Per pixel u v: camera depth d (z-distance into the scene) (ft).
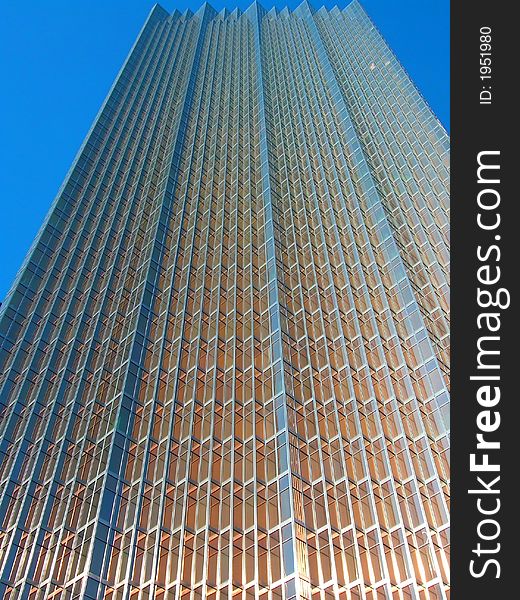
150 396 214.48
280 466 180.55
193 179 340.80
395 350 232.32
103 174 345.10
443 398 208.44
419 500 176.14
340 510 172.65
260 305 251.19
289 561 152.25
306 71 473.67
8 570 164.76
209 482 180.04
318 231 300.20
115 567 162.09
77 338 244.63
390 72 442.91
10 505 185.26
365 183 328.08
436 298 256.32
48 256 291.17
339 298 258.37
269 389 209.97
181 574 156.66
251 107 426.10
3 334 250.16
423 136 362.53
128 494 181.37
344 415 205.67
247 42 542.16
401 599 152.05
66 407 216.74
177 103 429.38
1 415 219.82
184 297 257.96
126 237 299.58
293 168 352.49
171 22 556.10
